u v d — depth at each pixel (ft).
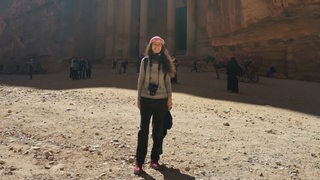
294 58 104.88
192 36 137.90
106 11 169.37
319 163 22.49
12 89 69.97
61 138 26.27
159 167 19.85
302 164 22.13
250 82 88.43
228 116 41.83
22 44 167.94
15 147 23.25
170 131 30.83
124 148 23.97
